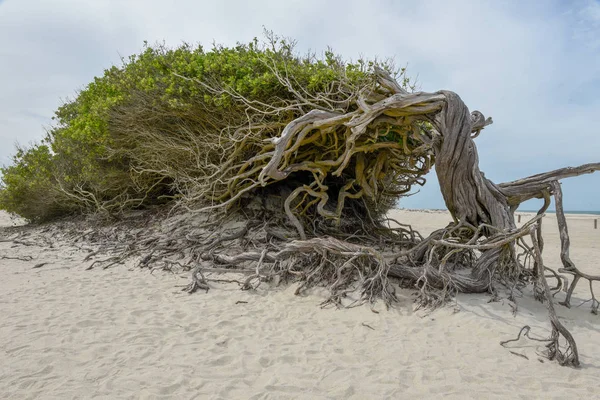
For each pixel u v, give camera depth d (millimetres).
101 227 16438
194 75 10672
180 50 11422
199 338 5938
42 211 21062
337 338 6078
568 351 5516
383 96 8945
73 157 16891
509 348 5633
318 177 11070
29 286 8828
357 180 11445
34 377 4566
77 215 20297
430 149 10695
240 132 10922
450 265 9453
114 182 16016
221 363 5109
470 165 8547
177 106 10742
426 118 8648
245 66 10375
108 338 5824
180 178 13094
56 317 6684
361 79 9508
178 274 10000
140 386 4414
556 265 12969
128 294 8234
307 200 12992
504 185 9297
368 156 11461
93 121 13461
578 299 8273
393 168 12344
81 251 13305
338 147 10469
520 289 8492
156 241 12664
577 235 23469
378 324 6672
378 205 14789
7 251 13523
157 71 11570
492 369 5016
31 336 5805
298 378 4734
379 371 4938
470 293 8023
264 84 9883
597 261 13680
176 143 12539
